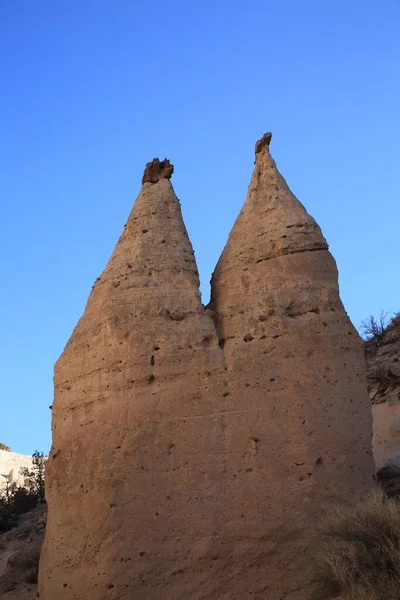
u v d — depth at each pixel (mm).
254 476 10562
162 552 10172
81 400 11375
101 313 11562
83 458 10906
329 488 10695
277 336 11297
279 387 11008
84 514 10609
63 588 10508
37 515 19609
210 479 10500
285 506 10453
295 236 12039
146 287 11609
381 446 17875
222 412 10836
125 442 10617
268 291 11641
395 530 9875
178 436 10664
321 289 11812
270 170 12820
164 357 11039
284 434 10773
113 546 10188
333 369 11336
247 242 12297
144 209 12430
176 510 10336
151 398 10820
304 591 10070
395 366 21297
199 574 10117
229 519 10359
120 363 11070
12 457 34250
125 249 12172
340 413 11141
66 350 12000
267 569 10211
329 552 9984
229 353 11242
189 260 12094
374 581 9562
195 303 11555
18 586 13336
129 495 10391
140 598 9984
